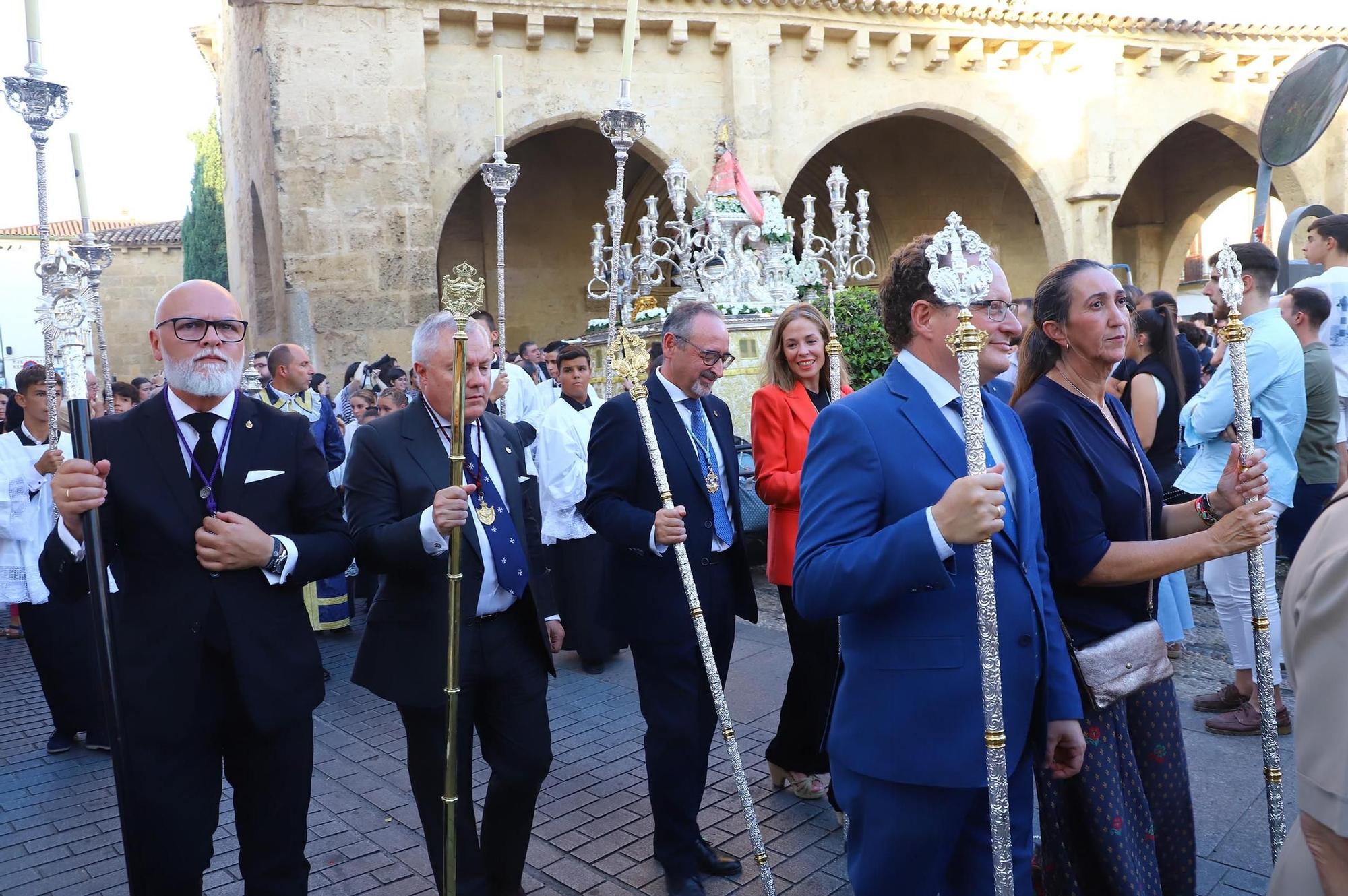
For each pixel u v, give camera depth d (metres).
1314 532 1.34
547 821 3.91
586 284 18.80
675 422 3.52
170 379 2.66
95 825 4.13
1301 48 18.42
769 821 3.78
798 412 3.85
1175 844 2.67
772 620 6.69
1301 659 1.31
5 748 5.19
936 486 2.06
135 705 2.53
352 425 8.51
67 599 2.64
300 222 12.68
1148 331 4.80
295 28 12.68
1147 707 2.65
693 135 15.12
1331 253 5.31
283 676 2.66
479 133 14.03
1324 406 4.57
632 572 3.38
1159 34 17.69
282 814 2.71
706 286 8.99
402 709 2.95
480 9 13.66
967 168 20.45
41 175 2.40
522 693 3.08
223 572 2.62
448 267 18.11
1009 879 1.88
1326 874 1.30
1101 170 17.52
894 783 2.07
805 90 15.88
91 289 2.74
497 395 4.71
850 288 9.94
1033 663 2.11
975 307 2.17
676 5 14.66
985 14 16.36
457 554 2.61
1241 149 20.92
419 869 3.59
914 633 2.07
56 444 2.53
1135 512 2.56
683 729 3.27
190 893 2.61
